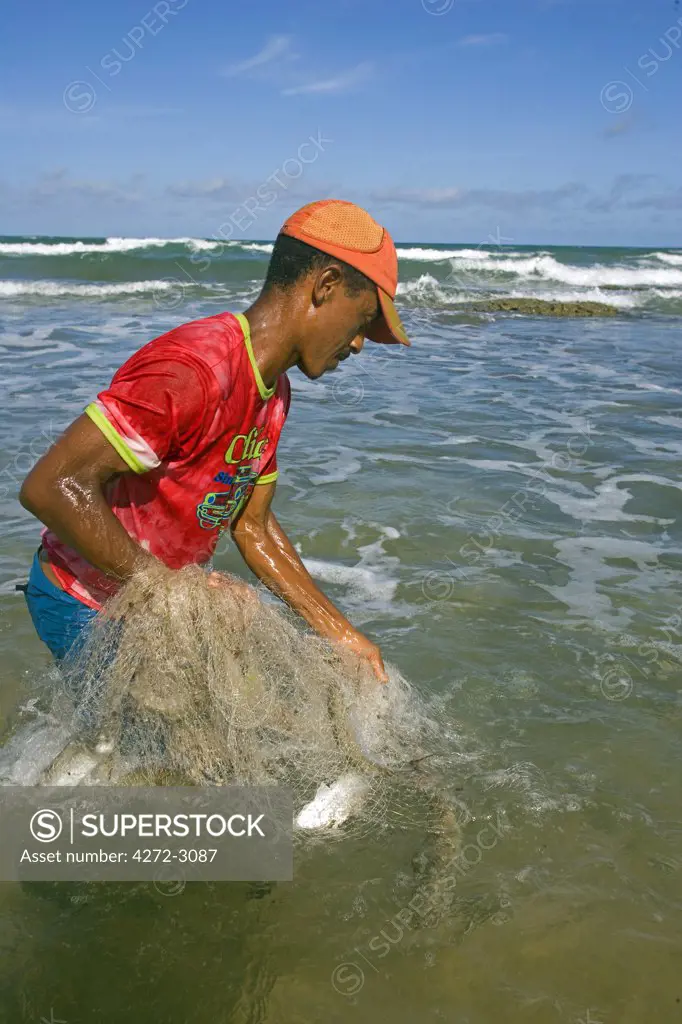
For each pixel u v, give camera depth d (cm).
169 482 218
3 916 229
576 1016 208
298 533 510
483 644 385
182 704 233
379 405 898
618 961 223
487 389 1020
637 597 442
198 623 228
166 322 1522
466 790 283
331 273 211
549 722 326
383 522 534
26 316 1577
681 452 732
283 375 234
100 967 216
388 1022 205
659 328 1864
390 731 294
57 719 277
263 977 215
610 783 291
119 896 237
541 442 755
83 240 4444
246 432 221
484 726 321
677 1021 208
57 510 199
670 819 275
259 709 247
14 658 350
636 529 545
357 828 264
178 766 245
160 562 224
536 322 1917
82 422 199
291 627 264
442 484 618
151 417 199
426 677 353
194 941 225
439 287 2417
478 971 219
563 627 405
